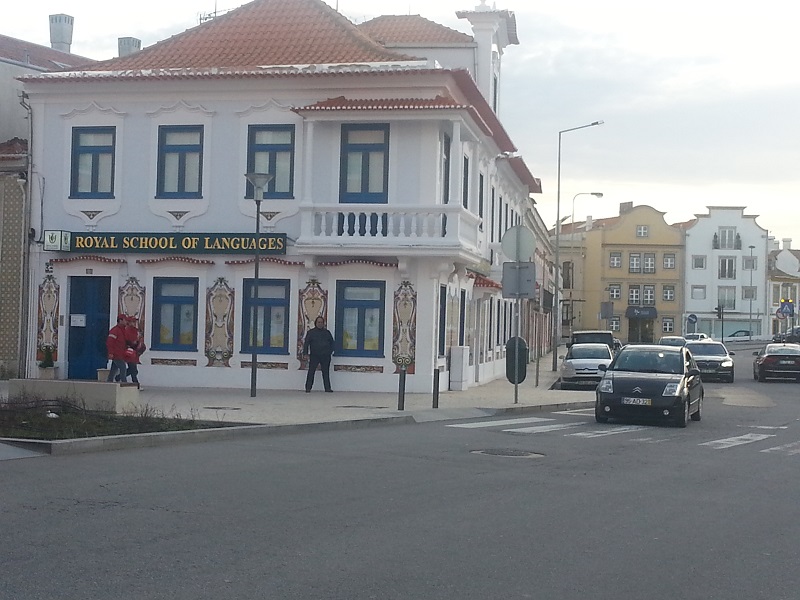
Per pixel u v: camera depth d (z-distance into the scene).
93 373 26.61
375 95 25.41
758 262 101.00
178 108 26.33
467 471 12.56
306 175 25.09
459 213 24.45
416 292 25.16
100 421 15.65
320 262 25.41
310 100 25.72
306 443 15.10
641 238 100.62
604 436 17.70
